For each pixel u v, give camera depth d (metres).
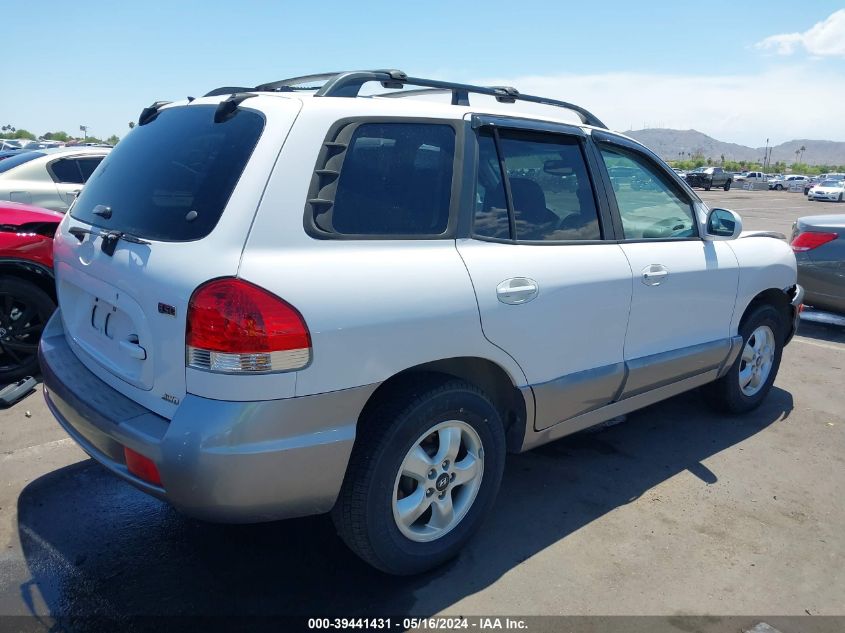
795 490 3.68
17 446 3.92
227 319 2.15
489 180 2.95
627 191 3.61
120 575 2.79
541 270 2.98
